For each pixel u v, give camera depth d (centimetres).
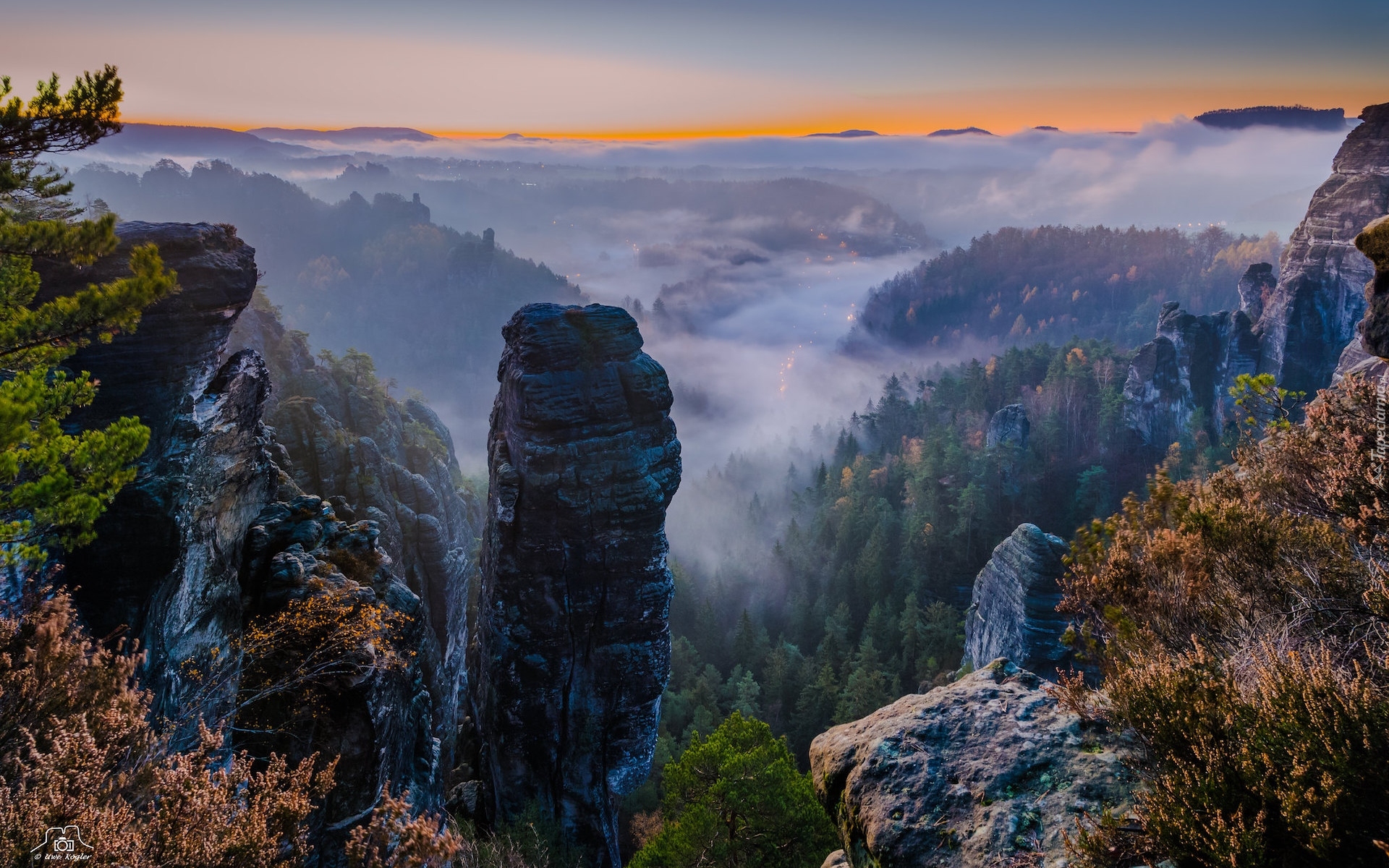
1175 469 10906
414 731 2238
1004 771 726
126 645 1652
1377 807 443
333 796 1795
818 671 7481
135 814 808
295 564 2148
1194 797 526
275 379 6881
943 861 666
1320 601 721
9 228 1126
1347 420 934
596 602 3136
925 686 7144
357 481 5019
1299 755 485
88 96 1117
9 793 734
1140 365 13075
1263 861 467
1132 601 878
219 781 884
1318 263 11300
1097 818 630
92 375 1761
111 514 1686
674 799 2288
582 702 3194
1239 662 661
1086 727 749
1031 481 11800
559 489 3027
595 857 3195
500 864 2205
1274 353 11788
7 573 1345
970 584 10156
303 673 1856
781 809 2080
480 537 7912
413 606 2358
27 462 1099
